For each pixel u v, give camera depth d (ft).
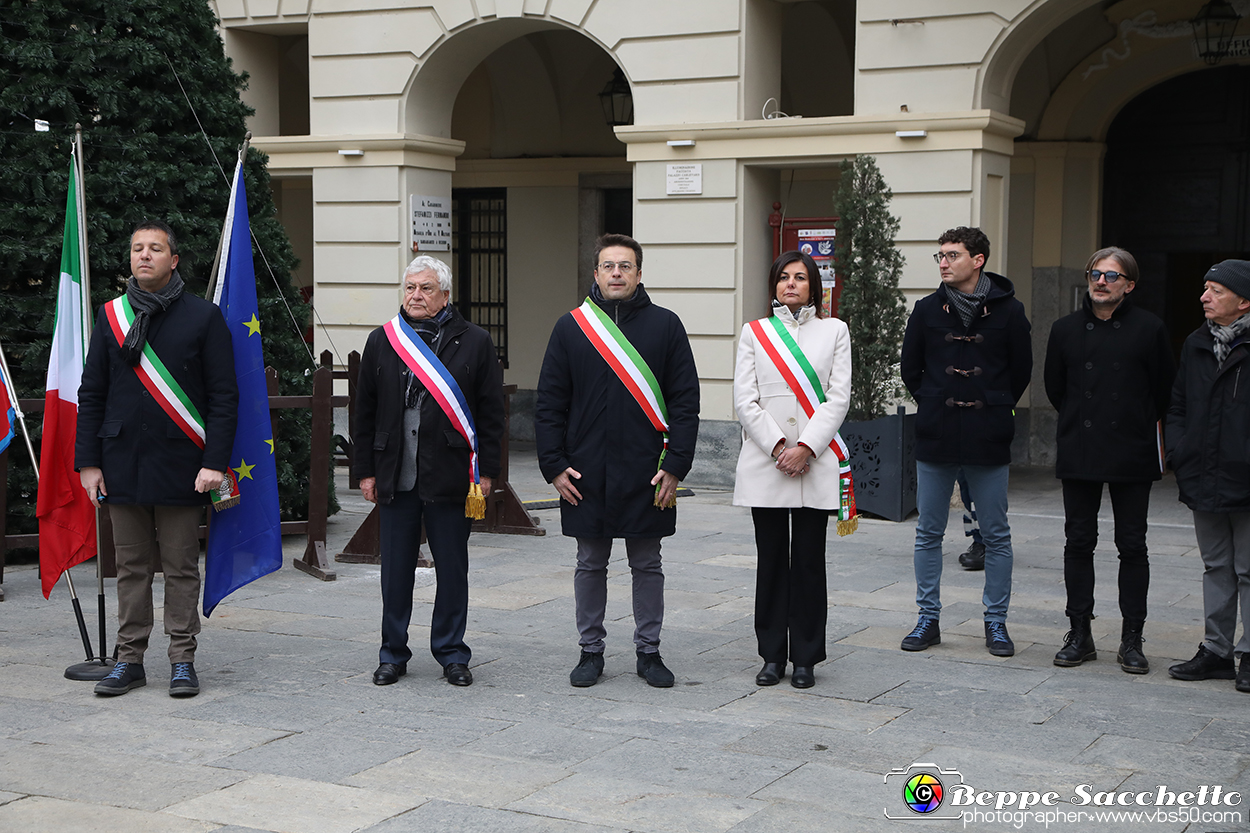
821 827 12.53
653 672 17.53
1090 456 18.37
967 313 19.20
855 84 35.83
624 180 50.31
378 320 42.27
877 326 33.53
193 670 17.02
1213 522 17.88
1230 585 17.92
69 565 19.57
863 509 32.50
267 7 43.01
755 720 15.96
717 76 37.40
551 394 17.47
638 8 38.22
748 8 37.01
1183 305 43.29
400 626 17.70
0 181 25.62
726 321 37.65
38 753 14.57
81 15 26.63
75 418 20.10
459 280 53.31
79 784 13.58
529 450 48.55
